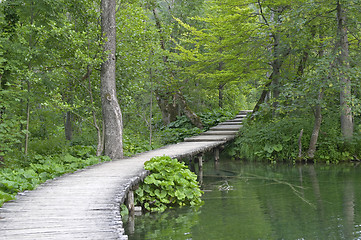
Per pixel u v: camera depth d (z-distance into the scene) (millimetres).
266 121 18594
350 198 8859
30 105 12828
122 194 6508
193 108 25156
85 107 14328
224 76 19266
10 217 5070
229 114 23203
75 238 4172
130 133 18984
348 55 14969
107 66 12875
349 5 13859
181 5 22766
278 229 6582
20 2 11555
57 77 12906
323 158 15742
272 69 19312
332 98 16109
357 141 16000
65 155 12125
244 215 7609
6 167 10664
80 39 12078
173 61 21203
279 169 14320
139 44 14461
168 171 9070
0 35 11383
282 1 16422
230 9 17734
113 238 4168
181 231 6590
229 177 12805
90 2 13445
